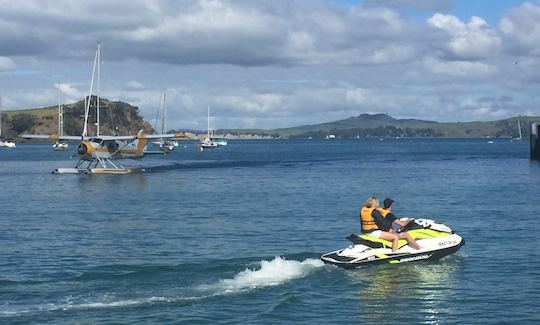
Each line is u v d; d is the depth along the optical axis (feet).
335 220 106.01
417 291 58.13
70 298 56.13
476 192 155.94
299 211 119.24
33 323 49.78
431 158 378.94
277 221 105.19
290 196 149.48
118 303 54.60
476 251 75.82
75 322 49.98
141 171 252.42
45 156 437.58
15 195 154.10
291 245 82.53
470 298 56.13
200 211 120.16
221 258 73.46
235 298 55.93
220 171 253.24
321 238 88.02
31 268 68.44
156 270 65.72
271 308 53.26
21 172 248.32
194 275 63.52
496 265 68.28
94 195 153.79
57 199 144.25
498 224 99.66
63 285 60.59
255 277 62.13
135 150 249.96
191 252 77.66
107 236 90.43
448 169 258.57
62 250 79.41
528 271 65.67
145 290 58.44
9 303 54.80
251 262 69.46
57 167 286.66
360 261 64.95
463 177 210.59
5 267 69.05
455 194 151.33
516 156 402.11
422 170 253.03
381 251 66.59
